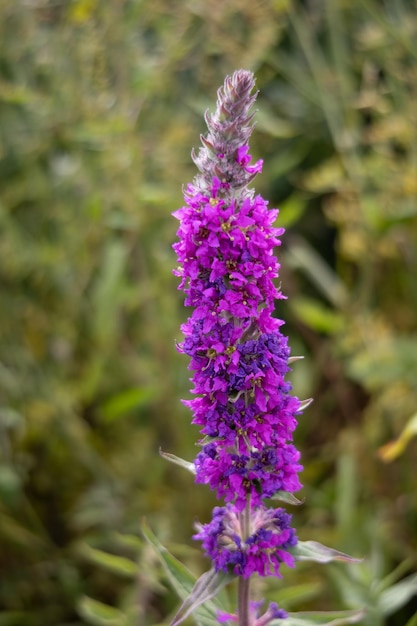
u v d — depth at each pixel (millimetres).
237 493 485
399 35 843
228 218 468
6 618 742
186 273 480
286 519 502
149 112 850
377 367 786
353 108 852
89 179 824
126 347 894
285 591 625
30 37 823
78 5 756
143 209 811
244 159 474
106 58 807
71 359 915
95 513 798
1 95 781
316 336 941
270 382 480
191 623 648
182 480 824
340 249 972
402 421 804
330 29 894
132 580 781
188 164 858
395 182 832
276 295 482
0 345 856
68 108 816
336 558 499
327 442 915
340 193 898
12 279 880
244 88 472
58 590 784
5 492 764
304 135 1024
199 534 505
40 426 857
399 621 733
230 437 482
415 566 754
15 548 803
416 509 784
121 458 876
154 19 836
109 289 788
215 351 481
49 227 898
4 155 862
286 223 781
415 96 842
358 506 803
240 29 829
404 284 908
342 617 529
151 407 874
